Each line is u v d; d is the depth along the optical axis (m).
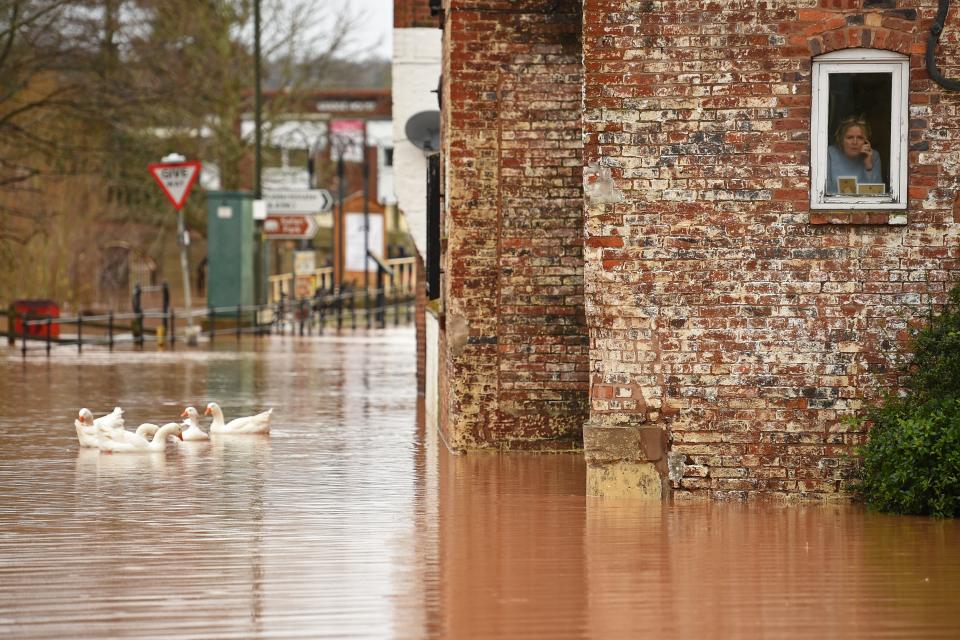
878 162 24.81
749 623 17.02
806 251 24.86
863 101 24.81
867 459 24.17
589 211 25.03
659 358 25.12
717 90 24.88
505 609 17.70
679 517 23.73
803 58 24.77
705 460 25.14
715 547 21.31
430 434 36.22
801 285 24.86
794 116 24.81
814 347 24.89
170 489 27.27
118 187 107.12
